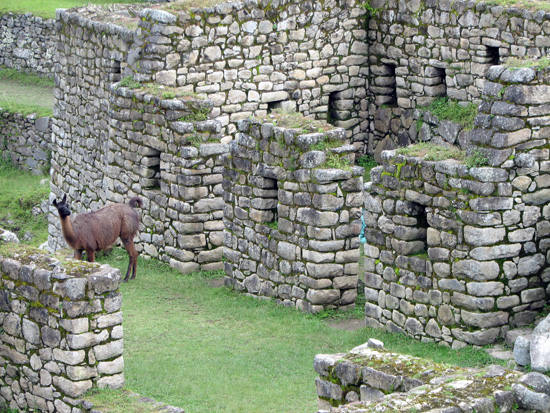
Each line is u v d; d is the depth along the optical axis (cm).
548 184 2291
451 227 2328
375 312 2605
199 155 3353
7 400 2097
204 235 3419
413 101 4009
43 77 6669
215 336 2620
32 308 1995
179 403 2070
